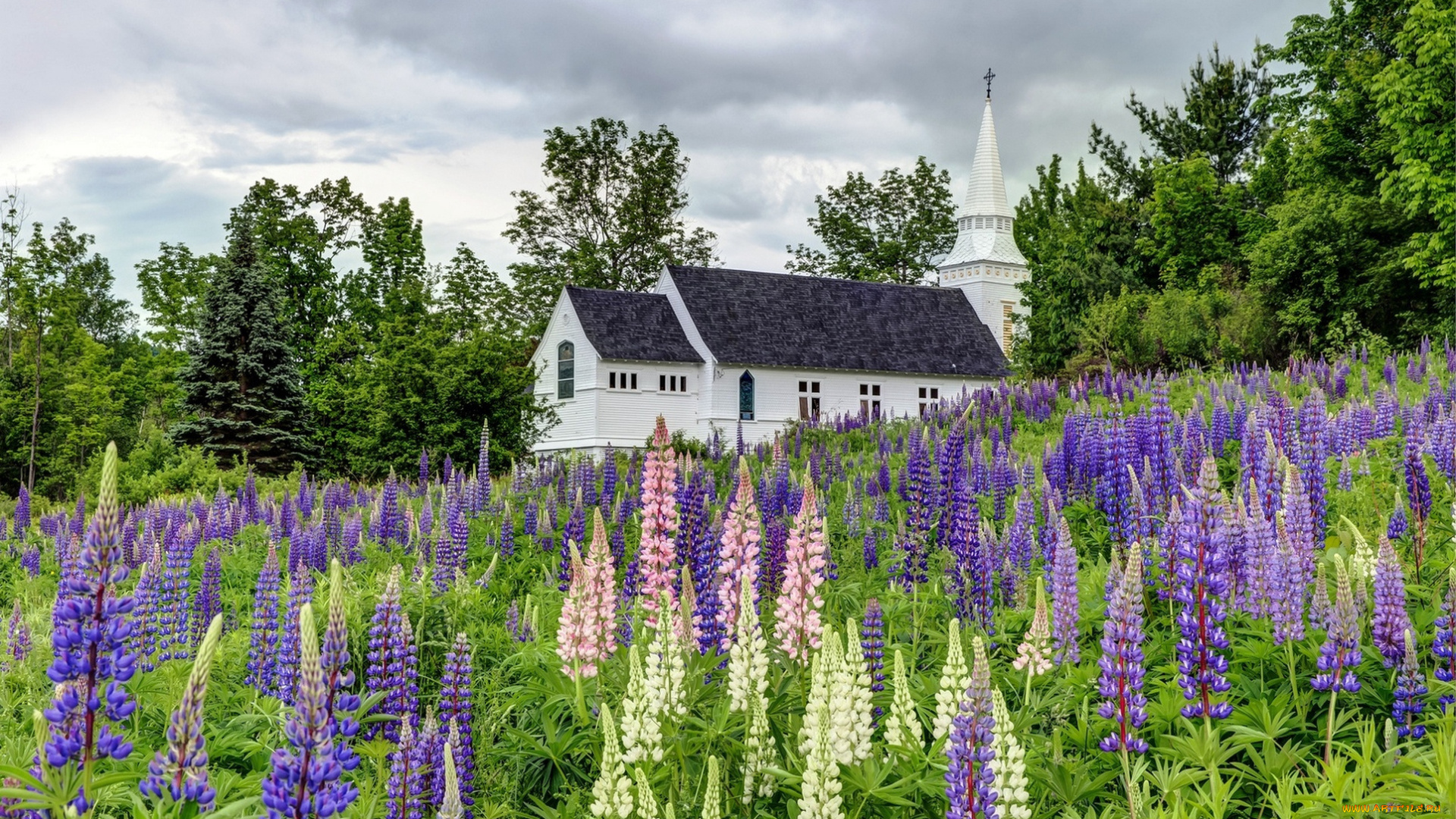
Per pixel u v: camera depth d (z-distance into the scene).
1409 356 26.14
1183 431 15.30
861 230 84.69
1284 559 6.16
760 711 5.01
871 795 4.59
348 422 42.66
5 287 58.75
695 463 14.30
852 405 59.00
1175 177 54.62
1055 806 4.96
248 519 17.06
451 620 8.88
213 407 42.97
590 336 54.28
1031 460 14.25
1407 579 7.93
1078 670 6.20
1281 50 48.78
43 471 53.09
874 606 6.84
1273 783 4.98
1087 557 10.60
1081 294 54.38
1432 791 4.26
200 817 3.53
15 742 6.05
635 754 5.00
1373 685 5.93
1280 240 41.78
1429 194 38.62
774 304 59.84
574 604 5.97
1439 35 37.16
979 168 75.56
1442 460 12.01
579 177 76.25
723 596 6.57
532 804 5.82
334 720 3.69
